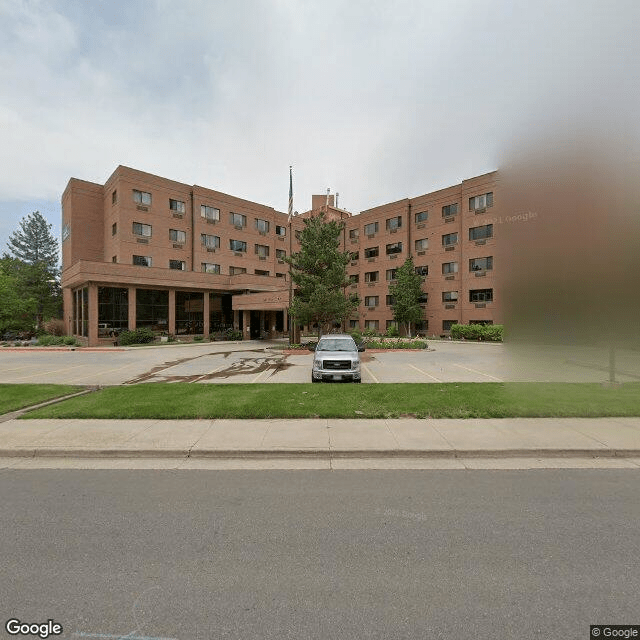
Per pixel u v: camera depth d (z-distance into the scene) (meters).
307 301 25.97
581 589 2.99
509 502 4.54
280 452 6.22
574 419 7.89
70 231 40.00
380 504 4.51
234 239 44.94
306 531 3.91
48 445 6.52
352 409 8.65
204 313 37.50
